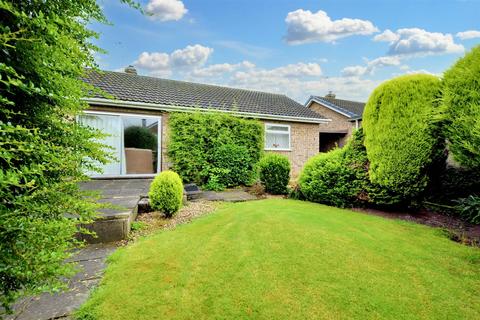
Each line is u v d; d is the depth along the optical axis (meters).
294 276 2.50
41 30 1.23
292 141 11.95
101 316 1.93
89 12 1.55
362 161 5.45
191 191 6.95
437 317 1.94
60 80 1.36
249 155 9.09
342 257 2.89
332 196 5.67
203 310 2.02
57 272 1.21
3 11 1.20
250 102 12.32
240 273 2.56
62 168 1.46
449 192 5.39
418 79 4.82
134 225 4.14
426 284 2.37
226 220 4.33
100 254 3.15
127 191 6.16
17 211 1.10
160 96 9.62
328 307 2.04
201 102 10.27
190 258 2.90
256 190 7.91
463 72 4.25
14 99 1.32
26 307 2.03
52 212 1.38
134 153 9.73
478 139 3.94
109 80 9.98
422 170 4.85
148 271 2.62
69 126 1.52
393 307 2.04
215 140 8.53
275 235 3.53
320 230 3.71
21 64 1.26
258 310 2.01
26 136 1.20
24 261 1.10
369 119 5.17
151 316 1.94
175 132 8.37
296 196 6.64
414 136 4.69
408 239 3.49
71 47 1.36
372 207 5.60
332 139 17.45
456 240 3.64
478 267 2.70
